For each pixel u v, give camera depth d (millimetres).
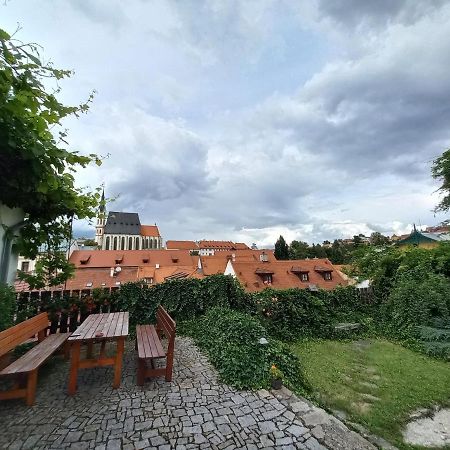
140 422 3383
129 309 7621
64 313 6699
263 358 4895
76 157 5125
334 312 9789
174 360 5539
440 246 9641
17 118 3902
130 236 98125
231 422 3422
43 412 3576
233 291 8930
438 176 9805
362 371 6020
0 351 3730
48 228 6594
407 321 8656
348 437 3225
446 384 5344
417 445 3447
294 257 78312
